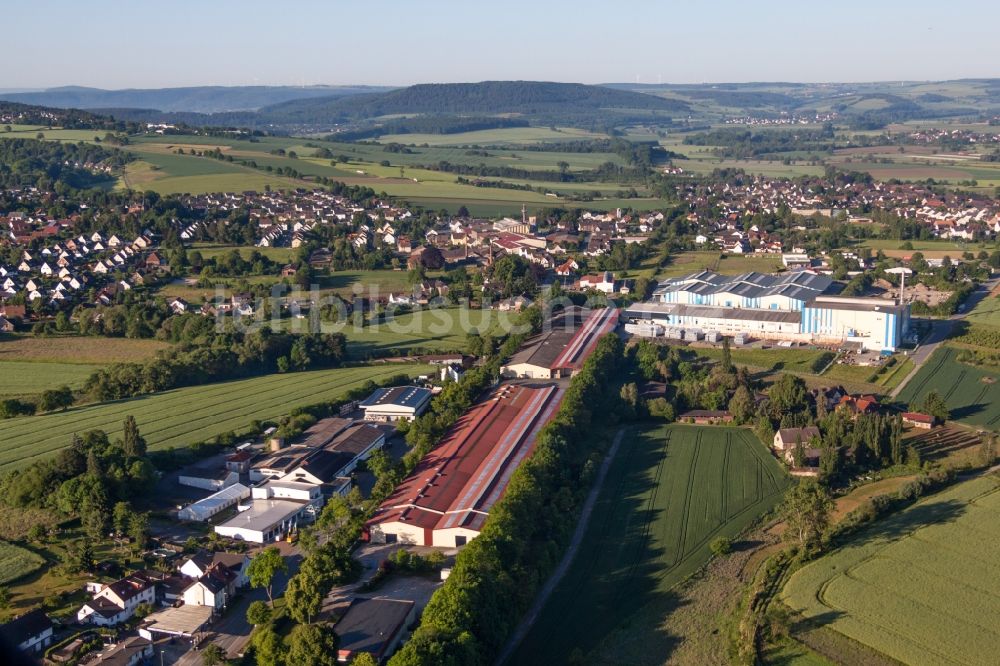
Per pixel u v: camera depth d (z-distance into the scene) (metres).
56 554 150.62
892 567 139.38
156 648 125.12
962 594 131.38
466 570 128.00
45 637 125.19
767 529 157.50
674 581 139.88
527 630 127.56
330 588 132.62
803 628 124.75
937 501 160.50
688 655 120.75
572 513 161.50
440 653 109.19
